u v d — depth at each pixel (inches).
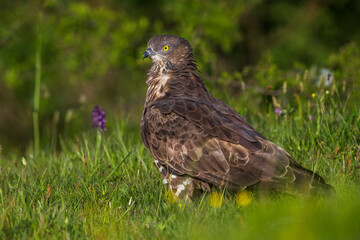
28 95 1168.2
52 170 438.6
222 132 353.4
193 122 361.4
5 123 1258.6
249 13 1261.1
